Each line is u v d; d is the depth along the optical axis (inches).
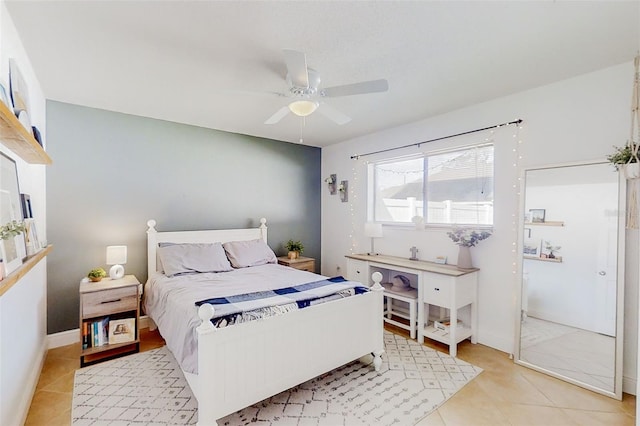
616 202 90.3
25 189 83.7
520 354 107.4
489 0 62.8
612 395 87.4
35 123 97.9
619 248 89.2
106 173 131.2
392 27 72.4
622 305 88.1
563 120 101.5
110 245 132.1
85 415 78.8
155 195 143.7
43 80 101.7
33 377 88.8
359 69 93.2
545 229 104.4
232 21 70.2
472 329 123.0
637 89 82.4
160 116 139.9
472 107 125.1
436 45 80.1
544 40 77.7
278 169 185.6
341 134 171.0
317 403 84.6
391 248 159.3
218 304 83.1
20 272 56.9
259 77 99.2
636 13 66.4
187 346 78.1
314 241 201.9
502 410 81.9
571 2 63.4
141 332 134.0
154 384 93.5
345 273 187.8
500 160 117.5
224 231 160.4
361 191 176.9
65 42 78.8
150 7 65.4
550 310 102.1
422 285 124.4
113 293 110.7
